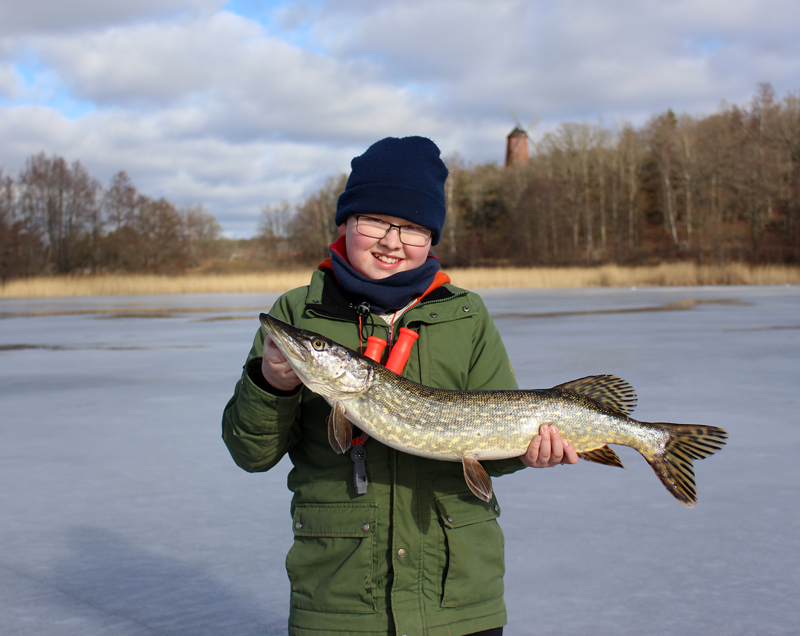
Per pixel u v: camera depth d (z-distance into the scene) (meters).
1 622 2.66
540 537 3.46
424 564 1.92
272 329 1.90
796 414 6.01
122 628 2.62
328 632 1.88
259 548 3.37
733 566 3.09
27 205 74.75
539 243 74.44
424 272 2.16
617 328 14.21
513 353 10.20
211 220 102.25
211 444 5.35
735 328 14.03
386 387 1.96
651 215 82.06
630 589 2.89
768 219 68.25
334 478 1.98
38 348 12.15
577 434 2.16
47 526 3.66
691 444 2.25
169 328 15.87
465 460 1.97
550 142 85.31
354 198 2.19
